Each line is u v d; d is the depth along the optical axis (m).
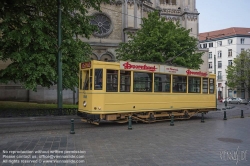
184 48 28.70
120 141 10.38
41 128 13.49
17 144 9.52
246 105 46.12
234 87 62.72
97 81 14.15
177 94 17.98
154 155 8.27
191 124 16.47
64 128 13.66
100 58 36.44
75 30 19.27
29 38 16.47
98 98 14.05
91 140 10.45
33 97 30.84
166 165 7.21
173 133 12.64
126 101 15.04
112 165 7.12
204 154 8.53
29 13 18.97
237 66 60.75
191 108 19.00
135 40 29.81
